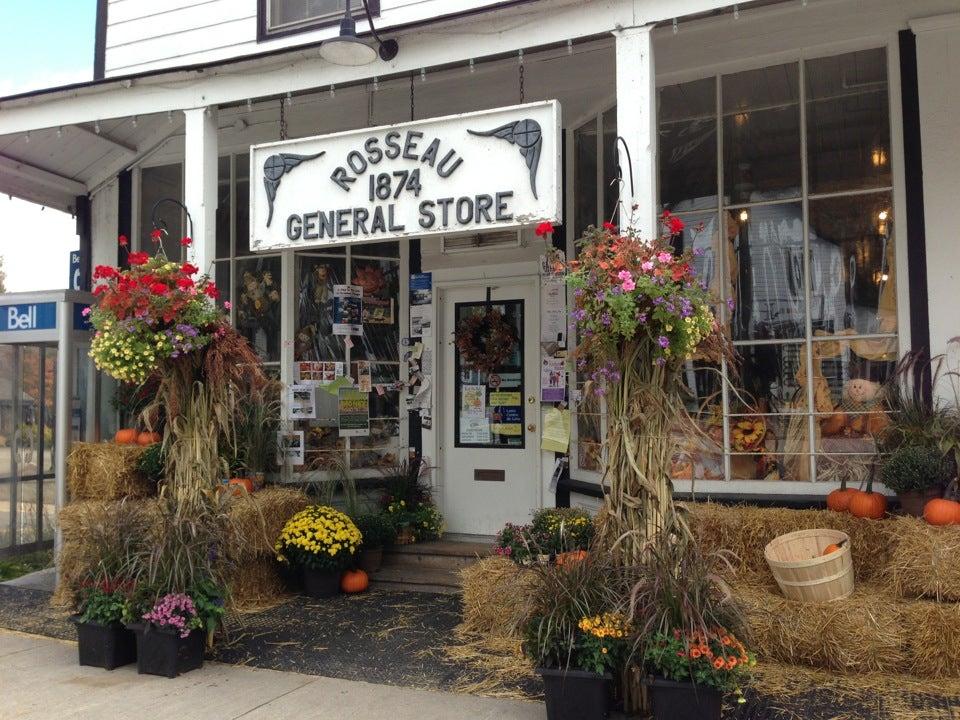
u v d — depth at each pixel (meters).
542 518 5.42
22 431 7.56
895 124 5.14
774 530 4.71
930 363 4.95
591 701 3.52
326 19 6.37
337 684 4.25
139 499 6.04
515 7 4.53
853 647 4.03
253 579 5.73
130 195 7.97
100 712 3.92
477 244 6.81
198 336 4.73
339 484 6.89
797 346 5.34
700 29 5.46
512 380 6.79
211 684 4.28
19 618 5.63
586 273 3.79
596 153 6.17
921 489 4.45
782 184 5.45
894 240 5.13
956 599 4.05
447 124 4.63
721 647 3.38
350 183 4.90
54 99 5.88
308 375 7.02
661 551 3.61
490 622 4.96
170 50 6.89
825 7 5.21
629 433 3.78
